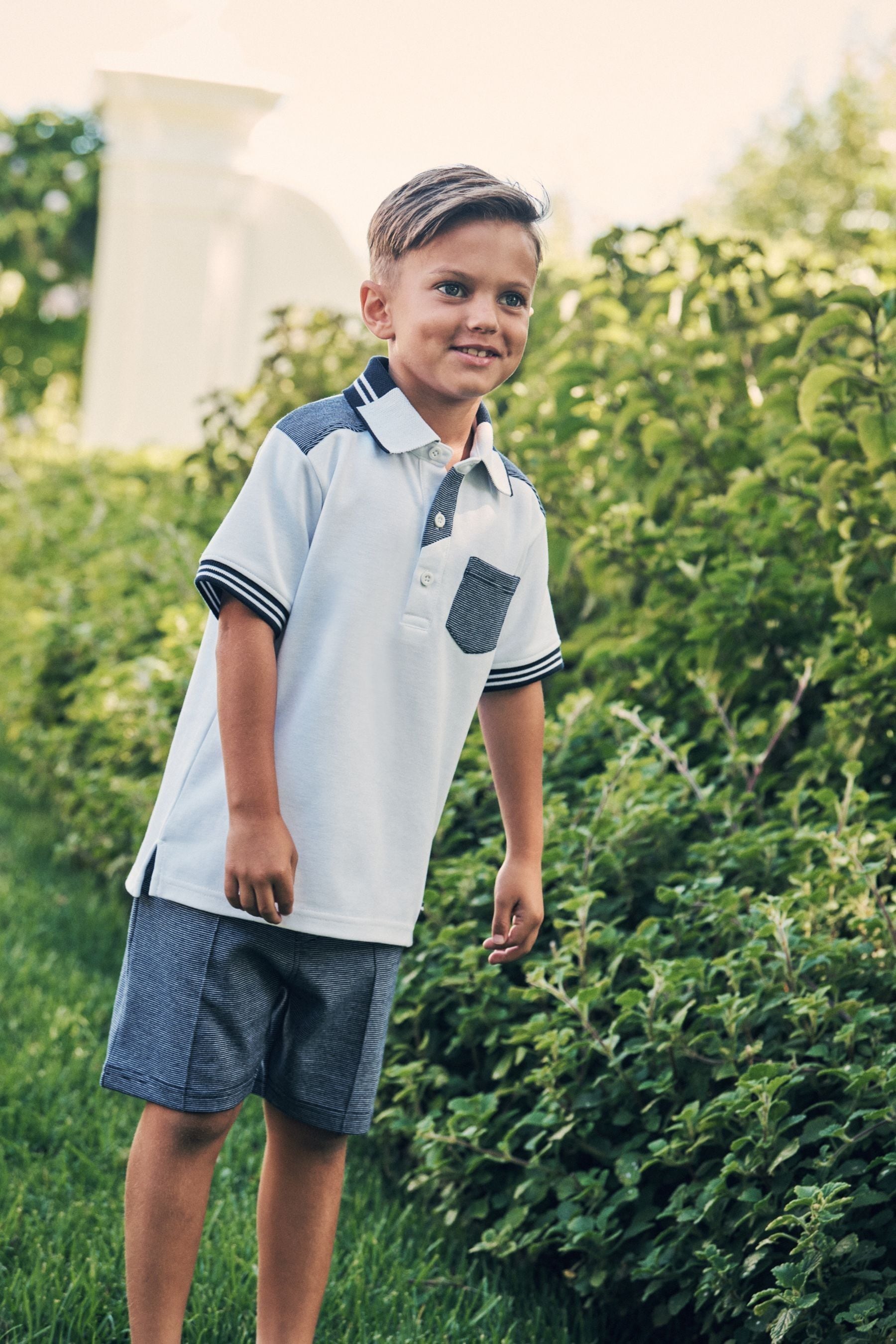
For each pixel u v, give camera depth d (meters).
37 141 15.32
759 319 3.65
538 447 3.50
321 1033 1.66
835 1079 1.93
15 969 3.35
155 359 11.48
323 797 1.57
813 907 2.14
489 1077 2.37
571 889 2.29
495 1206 2.20
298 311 5.33
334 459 1.58
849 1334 1.65
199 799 1.60
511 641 1.78
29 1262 2.05
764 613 2.86
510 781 1.83
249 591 1.53
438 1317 2.01
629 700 3.10
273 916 1.52
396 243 1.63
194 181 11.29
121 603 4.86
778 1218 1.79
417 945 2.51
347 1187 2.46
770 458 3.22
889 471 2.71
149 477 7.52
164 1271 1.59
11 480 8.09
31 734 4.89
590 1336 2.04
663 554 3.07
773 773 2.91
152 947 1.61
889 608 2.58
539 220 1.64
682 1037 2.02
